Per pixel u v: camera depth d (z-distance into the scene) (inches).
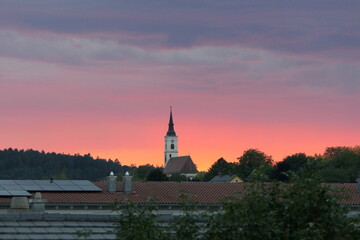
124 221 1612.9
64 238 1785.2
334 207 1558.8
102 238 1818.4
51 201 3759.8
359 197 4104.3
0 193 3688.5
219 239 1581.0
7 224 1806.1
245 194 1642.5
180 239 1611.7
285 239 1549.0
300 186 1576.0
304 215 1557.6
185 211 1659.7
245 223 1556.3
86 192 3993.6
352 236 1552.7
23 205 2096.5
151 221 1599.4
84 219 1909.4
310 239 1489.9
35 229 1811.0
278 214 1584.6
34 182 3998.5
